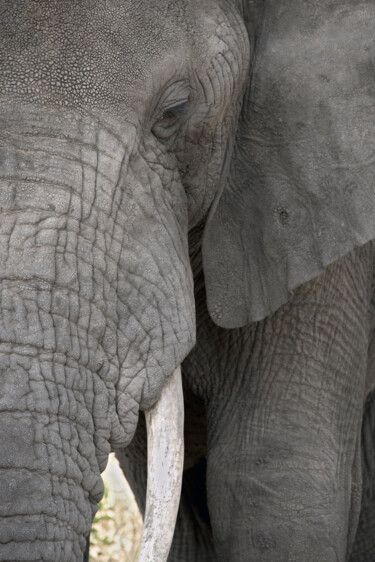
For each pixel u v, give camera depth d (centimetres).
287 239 862
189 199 843
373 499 1127
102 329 723
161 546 747
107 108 729
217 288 871
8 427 674
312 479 902
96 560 1302
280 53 838
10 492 664
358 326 945
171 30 767
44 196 703
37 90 710
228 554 907
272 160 855
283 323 913
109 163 729
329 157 846
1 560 657
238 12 836
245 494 902
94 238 721
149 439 766
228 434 915
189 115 807
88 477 711
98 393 723
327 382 923
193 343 779
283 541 896
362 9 843
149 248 755
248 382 919
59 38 718
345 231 851
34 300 694
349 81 839
